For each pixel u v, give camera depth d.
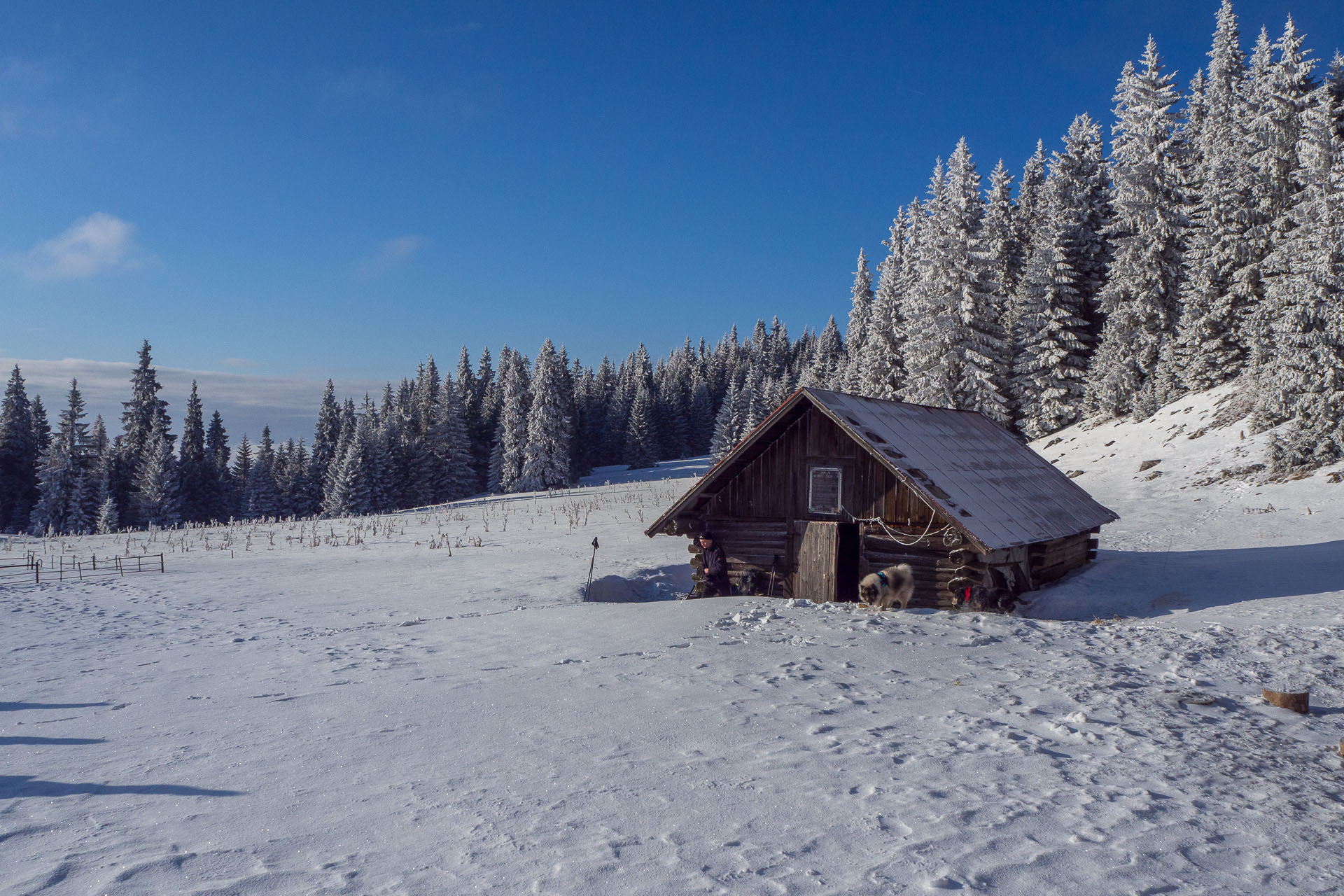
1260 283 38.06
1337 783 5.55
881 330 57.19
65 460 76.25
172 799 5.48
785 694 8.02
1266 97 40.06
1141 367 42.75
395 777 5.85
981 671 8.95
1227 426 33.75
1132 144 44.81
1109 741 6.43
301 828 4.92
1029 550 16.36
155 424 87.62
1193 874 4.23
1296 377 28.42
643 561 22.16
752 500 17.14
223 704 8.41
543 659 10.16
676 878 4.16
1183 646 9.99
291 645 12.02
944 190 49.91
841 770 5.80
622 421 118.81
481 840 4.68
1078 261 49.31
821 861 4.34
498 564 22.69
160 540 35.16
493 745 6.59
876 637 10.90
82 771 6.13
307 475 93.88
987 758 6.04
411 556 25.94
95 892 4.05
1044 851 4.46
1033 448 44.84
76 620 15.17
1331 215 28.66
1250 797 5.27
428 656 10.73
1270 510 24.50
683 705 7.70
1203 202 39.97
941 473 15.46
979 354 46.28
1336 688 8.06
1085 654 9.75
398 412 94.69
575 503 44.22
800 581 16.38
